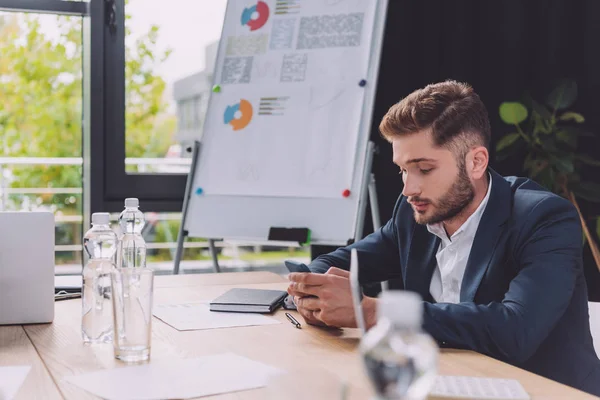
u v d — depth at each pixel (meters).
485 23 3.28
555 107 3.14
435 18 3.22
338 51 2.75
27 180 3.19
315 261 1.69
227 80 2.88
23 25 3.09
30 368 1.03
